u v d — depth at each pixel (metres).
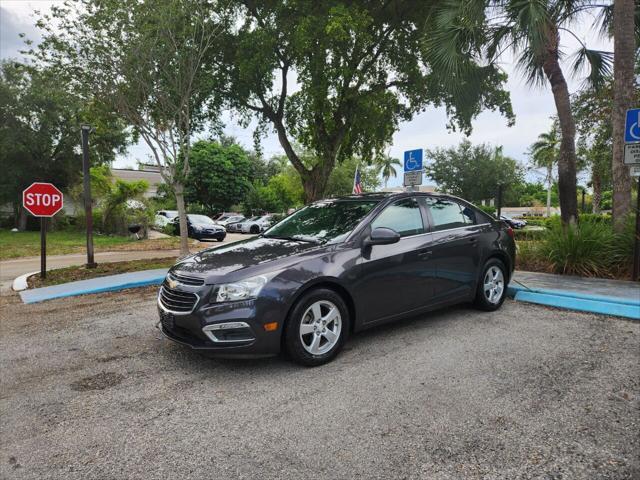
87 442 2.64
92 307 6.29
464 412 2.87
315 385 3.35
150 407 3.07
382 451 2.45
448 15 9.11
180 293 3.62
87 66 9.18
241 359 3.78
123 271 9.40
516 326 4.75
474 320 5.00
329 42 12.03
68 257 13.77
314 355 3.68
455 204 5.28
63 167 26.08
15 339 4.82
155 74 9.55
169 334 3.78
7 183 24.36
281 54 14.41
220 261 3.85
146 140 10.12
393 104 17.12
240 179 38.47
